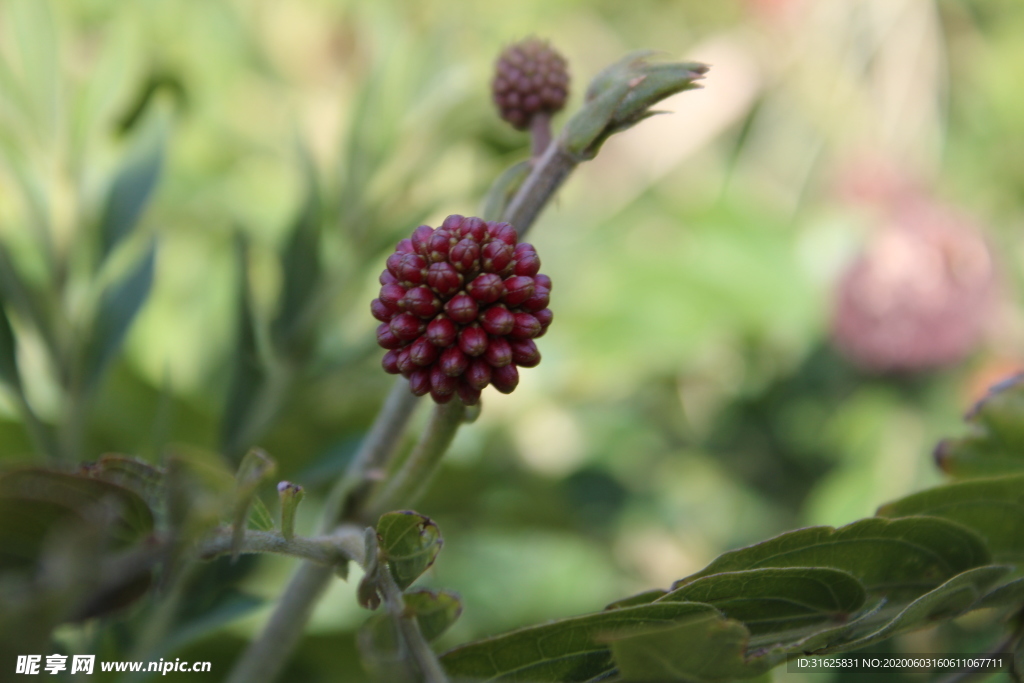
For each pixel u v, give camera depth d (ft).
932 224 1.65
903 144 1.92
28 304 1.02
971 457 0.96
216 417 1.12
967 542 0.88
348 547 0.86
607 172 2.16
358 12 1.66
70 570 0.79
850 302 1.63
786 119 2.10
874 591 0.88
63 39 1.10
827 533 0.87
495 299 0.89
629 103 0.89
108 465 0.84
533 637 0.85
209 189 1.40
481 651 0.85
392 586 0.85
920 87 1.94
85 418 1.03
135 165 1.06
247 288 1.06
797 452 1.67
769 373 1.72
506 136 1.16
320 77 1.77
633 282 1.74
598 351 1.64
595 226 1.94
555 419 1.58
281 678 1.09
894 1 1.94
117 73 1.09
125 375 1.11
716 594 0.86
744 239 1.80
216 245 1.32
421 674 0.85
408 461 0.90
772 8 2.05
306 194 1.09
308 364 1.09
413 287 0.89
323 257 1.11
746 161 2.14
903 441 1.59
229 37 1.59
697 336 1.68
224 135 1.49
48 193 1.07
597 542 1.48
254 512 0.86
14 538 0.82
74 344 1.03
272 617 0.93
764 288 1.75
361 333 1.18
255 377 1.07
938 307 1.58
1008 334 1.69
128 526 0.83
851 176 1.89
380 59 1.15
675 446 1.69
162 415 1.06
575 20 2.29
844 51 1.98
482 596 1.31
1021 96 2.11
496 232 0.89
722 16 2.35
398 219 1.13
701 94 2.08
